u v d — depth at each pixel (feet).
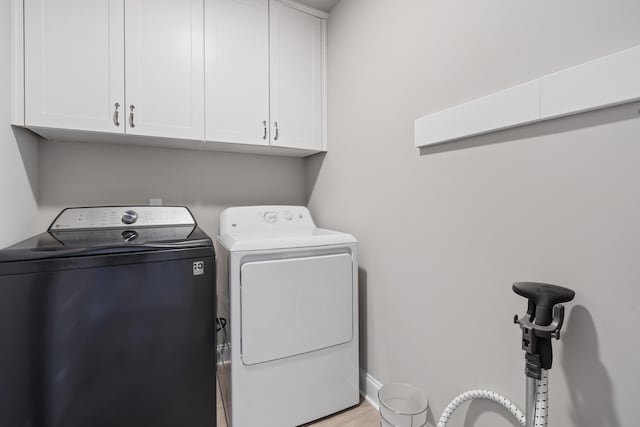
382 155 4.97
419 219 4.28
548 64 2.78
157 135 4.96
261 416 4.31
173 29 5.06
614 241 2.43
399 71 4.58
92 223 4.97
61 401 3.23
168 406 3.73
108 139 5.29
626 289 2.38
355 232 5.70
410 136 4.41
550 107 2.72
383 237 4.98
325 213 6.76
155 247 3.63
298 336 4.53
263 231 5.82
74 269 3.24
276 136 6.03
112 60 4.62
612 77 2.34
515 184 3.10
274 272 4.35
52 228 4.69
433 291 4.08
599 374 2.53
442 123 3.80
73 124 4.40
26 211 4.60
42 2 4.20
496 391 3.30
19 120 4.08
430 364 4.14
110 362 3.42
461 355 3.70
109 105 4.62
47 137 5.07
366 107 5.33
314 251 4.72
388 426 3.93
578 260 2.64
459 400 3.46
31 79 4.15
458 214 3.71
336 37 6.22
